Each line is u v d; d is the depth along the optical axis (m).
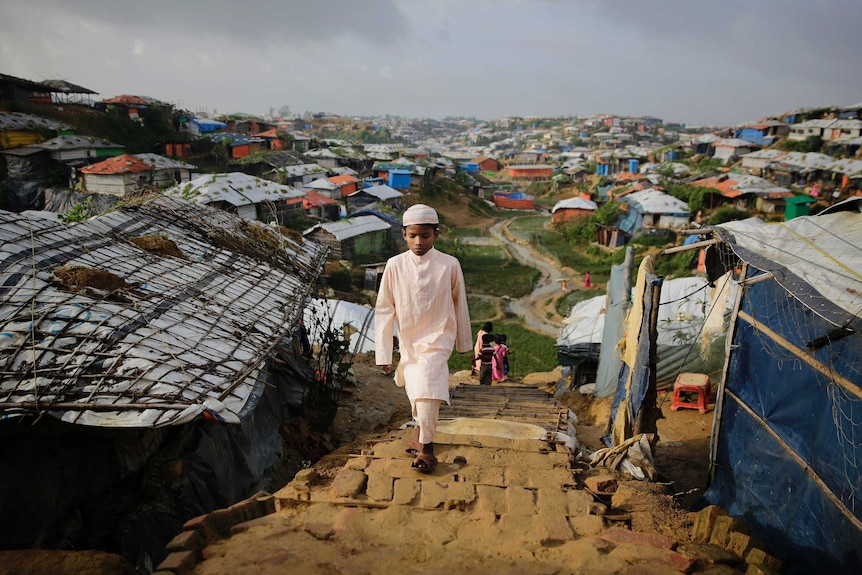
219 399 5.18
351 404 11.20
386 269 4.61
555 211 59.16
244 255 9.73
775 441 5.27
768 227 6.32
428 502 4.21
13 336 5.25
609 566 3.33
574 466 5.32
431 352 4.59
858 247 5.41
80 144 41.31
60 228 7.49
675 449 8.54
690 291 13.43
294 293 9.07
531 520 3.98
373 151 87.50
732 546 3.92
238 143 62.38
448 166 84.19
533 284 39.97
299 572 3.05
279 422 8.55
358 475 4.53
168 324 6.18
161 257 8.03
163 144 56.69
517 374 24.19
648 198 50.72
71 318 5.56
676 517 4.50
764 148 79.75
